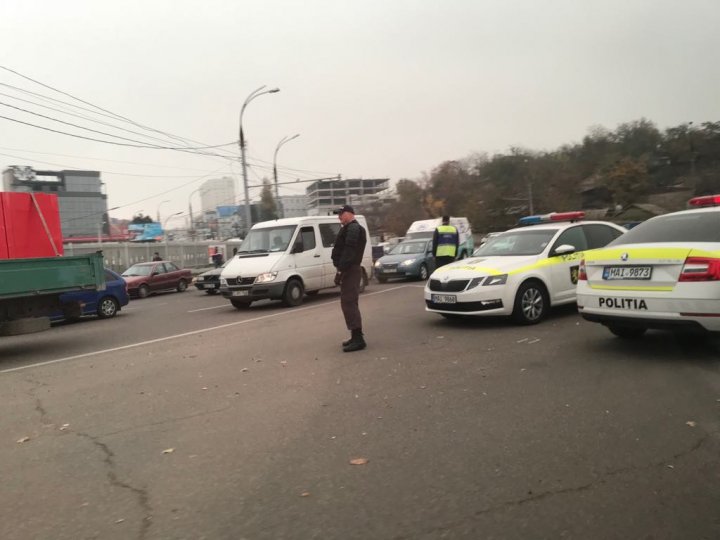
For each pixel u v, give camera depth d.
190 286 28.23
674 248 5.64
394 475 3.52
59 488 3.61
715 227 5.84
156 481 3.64
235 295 13.11
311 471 3.65
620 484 3.25
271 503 3.25
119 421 4.96
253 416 4.86
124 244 33.41
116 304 15.02
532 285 8.33
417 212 89.25
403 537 2.82
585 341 7.00
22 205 9.38
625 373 5.47
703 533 2.72
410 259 19.53
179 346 8.67
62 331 12.23
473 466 3.59
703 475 3.31
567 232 9.12
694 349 6.25
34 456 4.21
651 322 5.74
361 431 4.33
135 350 8.63
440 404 4.88
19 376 7.26
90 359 8.14
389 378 5.84
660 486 3.20
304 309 12.55
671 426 4.07
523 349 6.79
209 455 4.02
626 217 72.25
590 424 4.20
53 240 9.79
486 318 9.16
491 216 81.50
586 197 83.69
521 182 82.12
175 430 4.62
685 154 76.69
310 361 6.88
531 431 4.13
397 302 12.64
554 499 3.11
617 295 6.00
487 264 8.42
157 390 5.95
